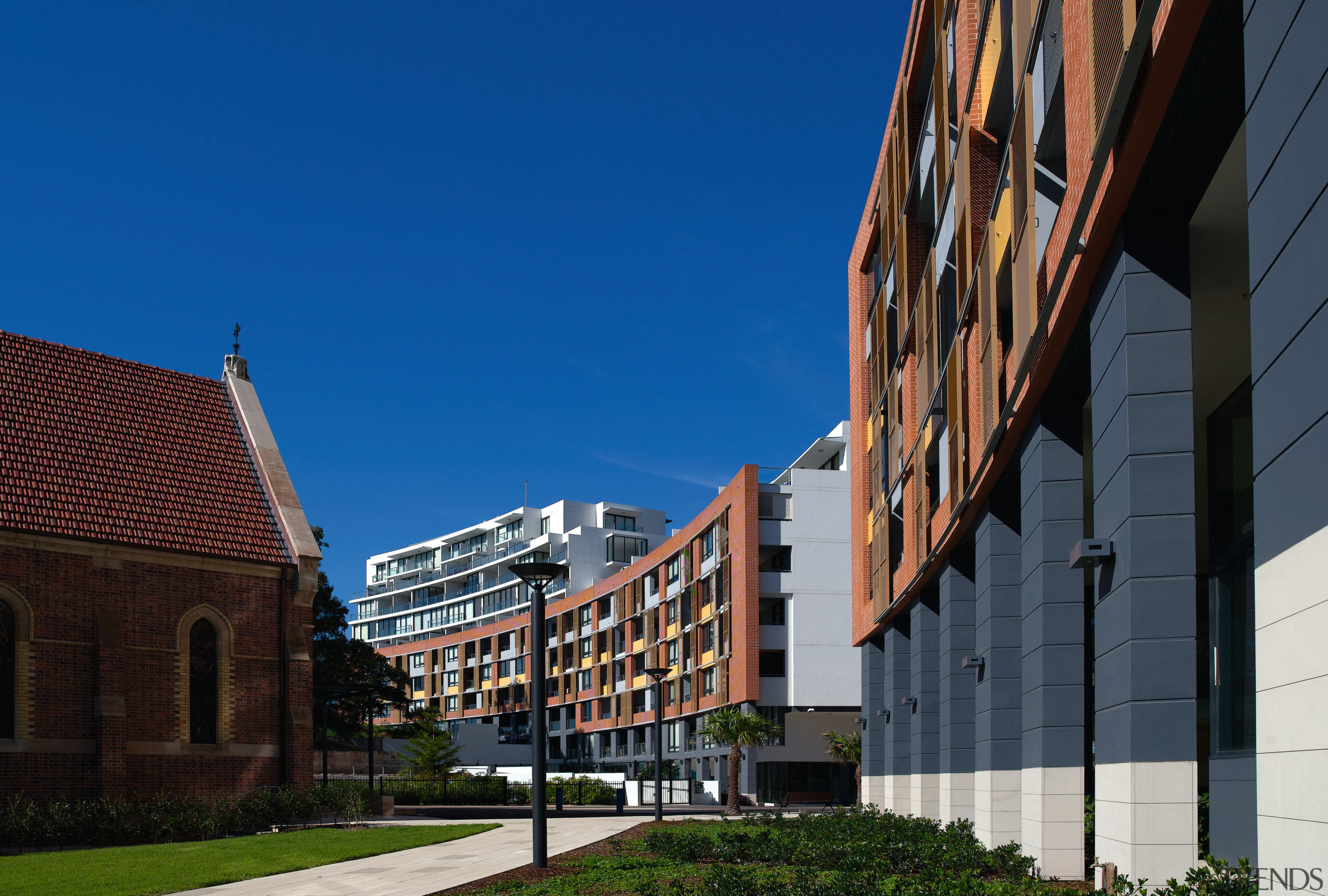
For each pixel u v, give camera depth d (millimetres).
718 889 13016
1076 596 15562
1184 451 11297
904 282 27188
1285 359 6793
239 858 21297
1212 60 8875
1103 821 12250
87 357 34188
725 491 62312
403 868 19328
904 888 12586
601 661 83688
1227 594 14109
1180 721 11086
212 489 33781
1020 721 18922
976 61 18250
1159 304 11430
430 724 60531
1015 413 16391
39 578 28156
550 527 120188
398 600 140750
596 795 54344
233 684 31594
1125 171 10688
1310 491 6469
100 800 27484
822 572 59781
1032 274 13859
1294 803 6738
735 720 43344
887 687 33719
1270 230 7020
